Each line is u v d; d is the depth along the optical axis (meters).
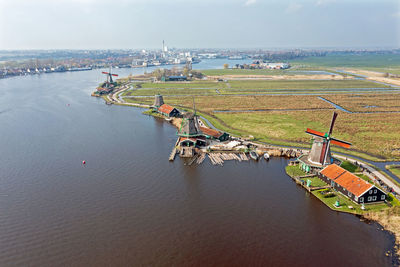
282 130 94.75
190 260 37.75
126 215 47.62
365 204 50.06
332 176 56.72
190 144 79.81
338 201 50.22
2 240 41.66
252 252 39.28
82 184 58.34
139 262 37.38
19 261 37.66
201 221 46.09
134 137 88.38
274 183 59.12
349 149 77.56
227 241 41.44
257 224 45.34
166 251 39.38
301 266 36.81
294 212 48.59
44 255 38.75
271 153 73.56
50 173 63.19
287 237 42.34
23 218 46.91
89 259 37.94
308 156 65.50
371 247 40.16
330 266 36.84
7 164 67.81
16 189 56.25
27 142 83.44
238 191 55.72
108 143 82.75
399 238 41.59
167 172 64.06
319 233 43.16
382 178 59.19
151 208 49.75
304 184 57.59
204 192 55.38
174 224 45.28
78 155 73.62
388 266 36.69
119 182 59.22
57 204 50.94
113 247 40.16
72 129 96.69
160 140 85.56
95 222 45.78
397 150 76.25
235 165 68.00
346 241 41.44
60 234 42.94
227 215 47.72
